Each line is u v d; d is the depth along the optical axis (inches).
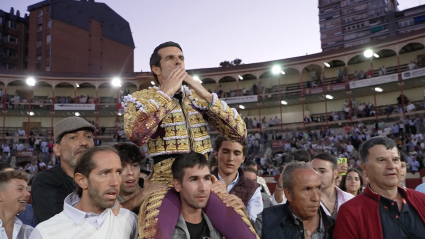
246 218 95.5
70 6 1765.5
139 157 120.6
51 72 1255.5
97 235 89.1
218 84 1267.2
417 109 957.8
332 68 1179.3
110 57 1894.7
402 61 1077.8
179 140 97.0
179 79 95.4
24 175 132.6
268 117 1246.9
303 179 107.2
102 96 1349.7
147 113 87.7
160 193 93.2
